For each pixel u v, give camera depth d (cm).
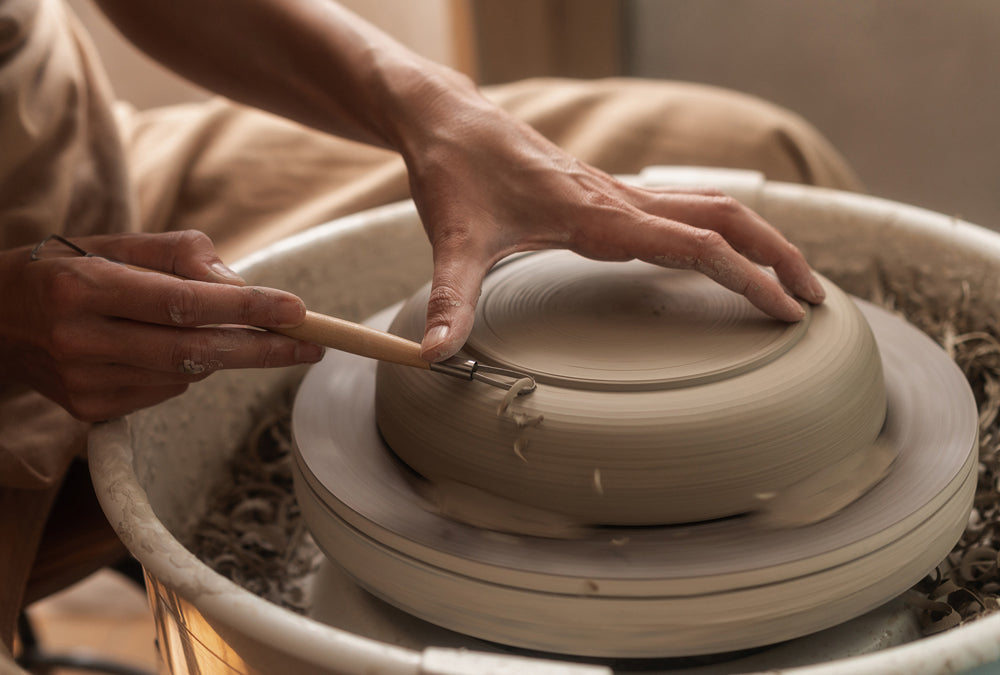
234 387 82
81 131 92
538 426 50
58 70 90
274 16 78
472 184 63
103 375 57
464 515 52
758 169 104
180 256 59
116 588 165
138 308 53
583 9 183
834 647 54
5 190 82
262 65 80
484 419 52
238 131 114
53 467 74
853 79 178
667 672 52
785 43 180
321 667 41
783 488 51
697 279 61
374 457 59
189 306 53
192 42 82
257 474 82
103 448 59
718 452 49
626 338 55
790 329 56
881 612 56
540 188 61
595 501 50
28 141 83
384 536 52
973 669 39
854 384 55
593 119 110
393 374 59
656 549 48
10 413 75
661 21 189
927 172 181
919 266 84
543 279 62
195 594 46
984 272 79
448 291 55
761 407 50
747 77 187
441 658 39
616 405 50
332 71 75
